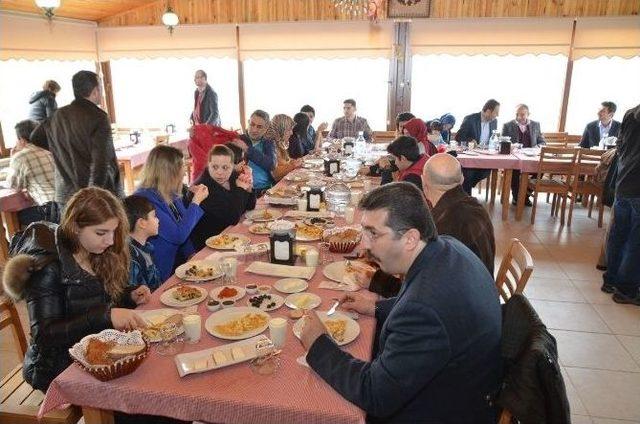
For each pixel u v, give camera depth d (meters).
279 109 6.77
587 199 5.49
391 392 1.10
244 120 6.82
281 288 1.74
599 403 2.15
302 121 5.19
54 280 1.50
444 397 1.20
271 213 2.74
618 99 6.05
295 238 2.13
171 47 6.54
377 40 6.18
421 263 1.20
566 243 4.26
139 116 6.93
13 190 3.58
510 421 1.22
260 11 6.33
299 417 1.13
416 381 1.10
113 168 3.40
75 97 3.18
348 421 1.11
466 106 6.38
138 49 6.58
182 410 1.18
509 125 5.74
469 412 1.23
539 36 5.87
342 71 6.52
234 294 1.69
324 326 1.32
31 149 3.57
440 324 1.10
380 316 1.57
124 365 1.21
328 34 6.24
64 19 5.98
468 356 1.16
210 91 6.17
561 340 2.66
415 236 1.19
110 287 1.63
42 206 3.65
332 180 3.65
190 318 1.39
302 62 6.56
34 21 5.53
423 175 2.08
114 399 1.21
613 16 5.67
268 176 3.98
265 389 1.19
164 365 1.29
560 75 6.10
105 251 1.63
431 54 6.13
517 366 1.14
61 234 1.52
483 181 6.68
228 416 1.16
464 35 5.99
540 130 5.89
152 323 1.48
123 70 6.78
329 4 6.16
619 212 3.10
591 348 2.58
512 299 1.42
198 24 6.43
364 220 1.21
